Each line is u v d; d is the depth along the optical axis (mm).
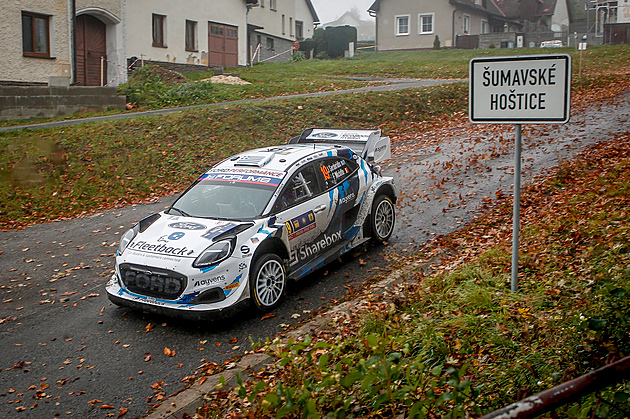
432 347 4477
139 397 4836
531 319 4664
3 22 21531
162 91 22562
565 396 1983
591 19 63750
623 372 1999
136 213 11422
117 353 5656
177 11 31375
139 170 13836
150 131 15938
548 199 9453
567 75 4953
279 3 46594
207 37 33938
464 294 5395
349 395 3943
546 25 57656
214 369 5180
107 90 20469
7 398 4898
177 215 7023
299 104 19156
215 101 21953
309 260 7266
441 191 11188
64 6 23672
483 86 5281
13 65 22047
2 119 18344
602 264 5355
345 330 5379
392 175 12953
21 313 6793
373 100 20219
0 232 10562
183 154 14773
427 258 7570
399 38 47844
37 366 5449
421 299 5703
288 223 6867
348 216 8008
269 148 8461
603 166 10820
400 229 9227
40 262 8750
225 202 6996
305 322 5969
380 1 48094
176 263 6023
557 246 6590
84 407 4719
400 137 17328
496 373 3904
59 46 23688
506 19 53781
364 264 7805
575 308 4570
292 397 3074
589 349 3842
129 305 6305
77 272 8234
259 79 28000
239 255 6164
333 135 10453
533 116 5133
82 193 12578
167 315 6070
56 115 19500
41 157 14000
